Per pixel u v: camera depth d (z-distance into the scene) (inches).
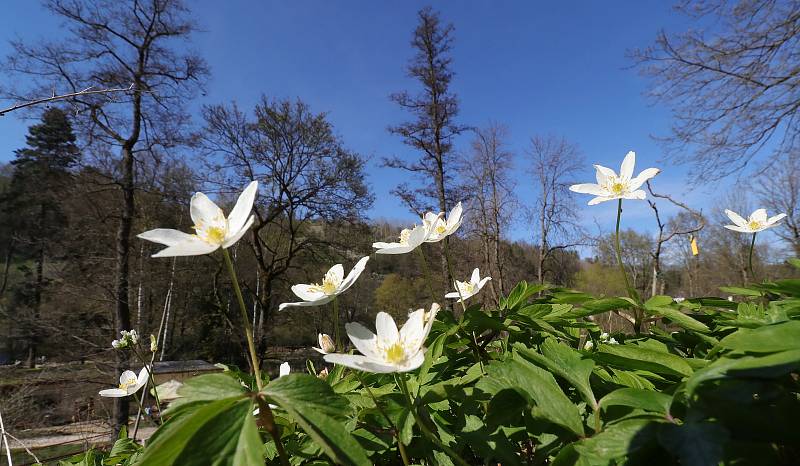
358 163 731.4
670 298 58.6
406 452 46.5
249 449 29.7
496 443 39.9
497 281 595.8
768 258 641.6
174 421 33.8
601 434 31.9
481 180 650.8
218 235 41.6
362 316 1034.1
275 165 705.0
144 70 577.0
